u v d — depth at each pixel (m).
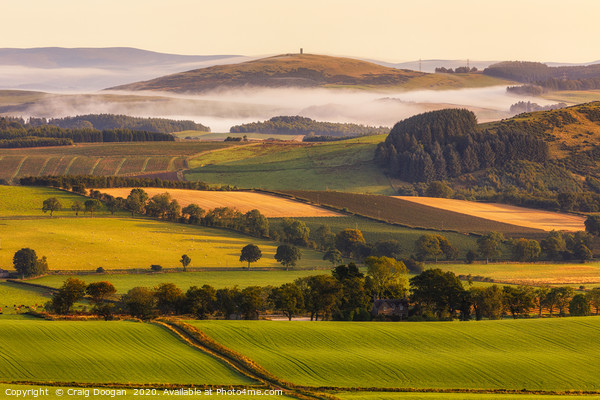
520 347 151.00
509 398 122.62
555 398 124.19
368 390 124.75
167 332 149.88
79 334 145.50
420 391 125.62
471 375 134.38
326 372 132.88
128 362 132.12
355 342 150.62
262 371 131.12
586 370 138.88
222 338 148.25
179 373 128.50
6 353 132.62
